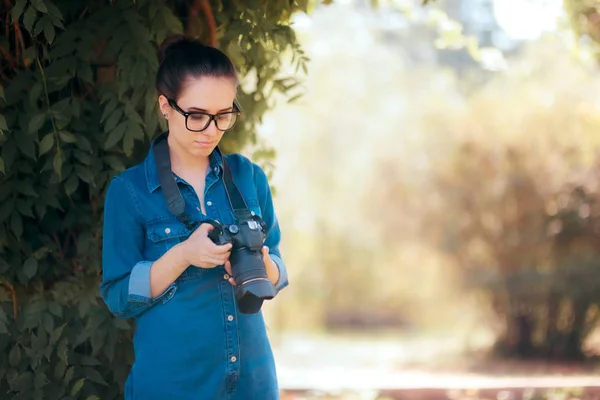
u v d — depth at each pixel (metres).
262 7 3.98
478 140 10.82
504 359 10.66
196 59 2.74
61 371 3.62
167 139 2.97
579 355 10.59
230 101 2.77
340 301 17.38
